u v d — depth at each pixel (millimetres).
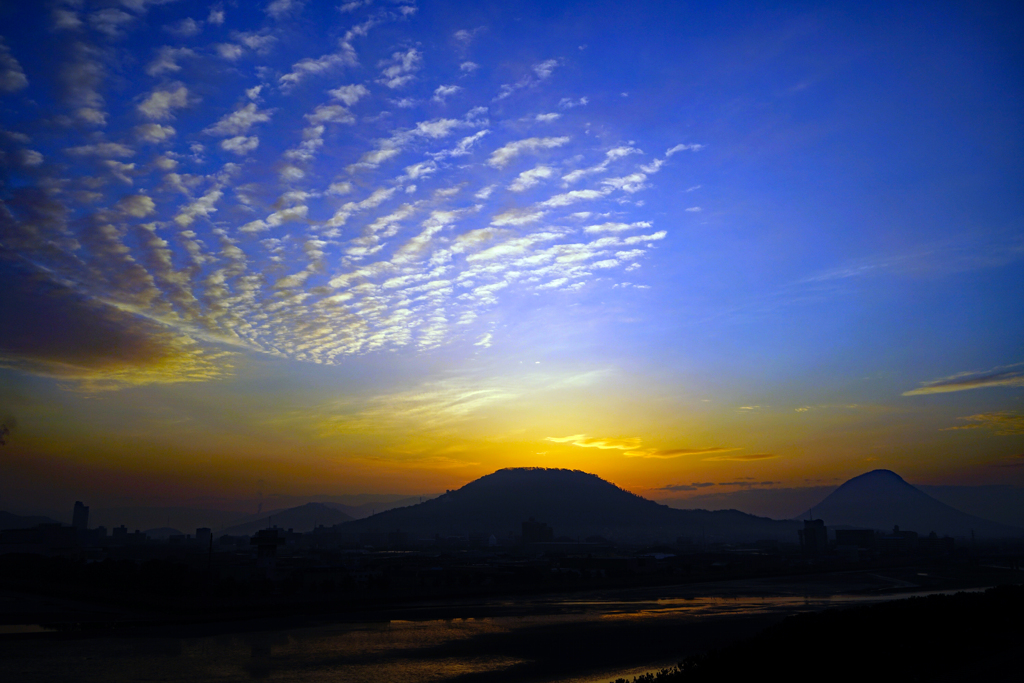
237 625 113500
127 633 103562
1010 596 90125
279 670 77312
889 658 56188
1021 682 46438
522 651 89625
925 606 80750
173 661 81812
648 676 60906
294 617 124938
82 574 166000
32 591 163250
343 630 108750
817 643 62688
